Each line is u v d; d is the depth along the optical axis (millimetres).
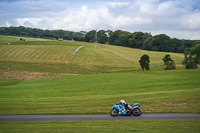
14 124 17531
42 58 119250
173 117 19703
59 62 113562
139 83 52344
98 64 116562
